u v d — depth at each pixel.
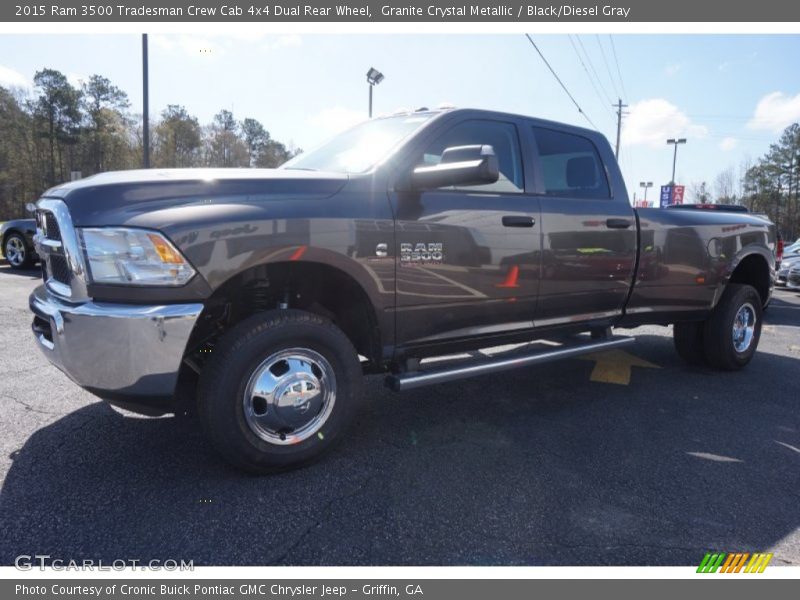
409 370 3.12
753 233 5.04
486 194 3.33
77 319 2.33
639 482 2.73
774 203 65.50
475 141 3.40
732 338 4.88
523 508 2.44
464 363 3.30
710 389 4.43
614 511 2.44
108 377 2.34
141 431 3.15
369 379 4.44
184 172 2.64
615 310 4.19
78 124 58.12
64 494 2.43
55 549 2.04
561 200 3.70
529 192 3.57
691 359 5.19
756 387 4.52
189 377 3.11
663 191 28.64
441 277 3.08
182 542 2.11
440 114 3.29
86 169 59.56
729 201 69.12
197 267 2.35
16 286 8.77
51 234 2.70
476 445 3.13
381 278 2.86
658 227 4.27
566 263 3.67
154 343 2.31
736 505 2.54
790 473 2.90
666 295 4.41
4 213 59.19
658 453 3.10
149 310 2.30
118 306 2.32
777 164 64.88
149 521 2.24
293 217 2.56
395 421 3.50
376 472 2.75
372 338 3.02
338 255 2.69
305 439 2.71
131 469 2.69
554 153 3.83
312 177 2.75
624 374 4.81
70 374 2.44
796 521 2.41
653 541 2.22
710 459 3.04
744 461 3.04
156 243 2.31
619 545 2.18
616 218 3.98
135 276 2.32
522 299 3.49
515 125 3.62
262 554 2.06
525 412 3.74
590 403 3.97
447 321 3.20
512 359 3.45
